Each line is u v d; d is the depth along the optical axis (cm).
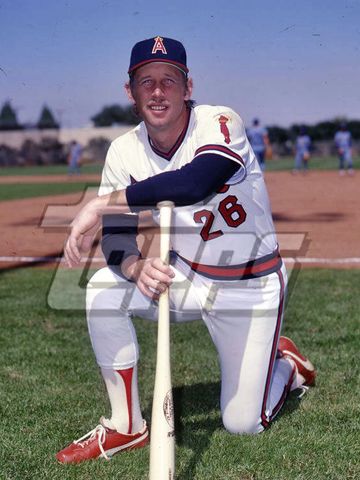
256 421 327
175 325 524
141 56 279
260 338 317
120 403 315
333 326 513
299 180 2073
